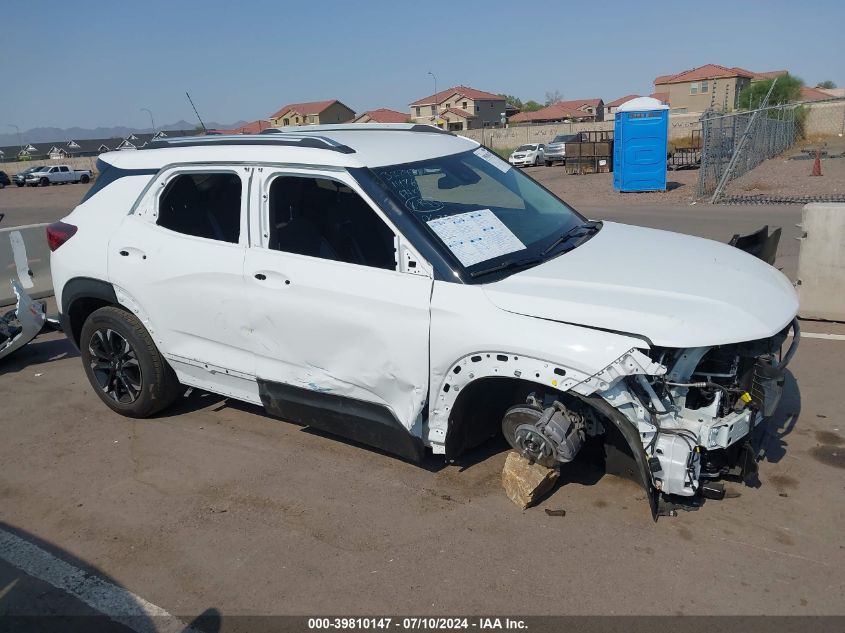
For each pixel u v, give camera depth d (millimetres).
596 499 3777
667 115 19016
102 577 3389
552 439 3482
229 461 4426
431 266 3588
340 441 4613
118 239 4785
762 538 3393
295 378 4141
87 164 69438
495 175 4609
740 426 3385
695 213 14469
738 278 3678
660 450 3305
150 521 3820
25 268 8047
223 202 4418
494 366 3414
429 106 109625
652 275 3613
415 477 4102
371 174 3863
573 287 3471
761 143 27312
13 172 69938
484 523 3623
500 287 3494
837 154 29844
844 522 3484
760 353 3402
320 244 4117
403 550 3451
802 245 6461
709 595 3039
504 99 110938
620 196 19172
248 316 4223
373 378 3820
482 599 3094
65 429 5027
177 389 5031
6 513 3984
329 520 3730
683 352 3242
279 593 3207
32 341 7207
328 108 93188
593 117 102938
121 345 4973
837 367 5371
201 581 3320
